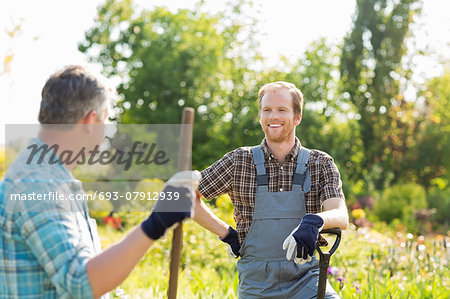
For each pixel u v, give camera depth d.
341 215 3.02
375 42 31.19
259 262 3.22
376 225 17.06
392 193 20.77
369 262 6.44
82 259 1.77
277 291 3.19
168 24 28.61
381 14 31.11
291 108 3.30
